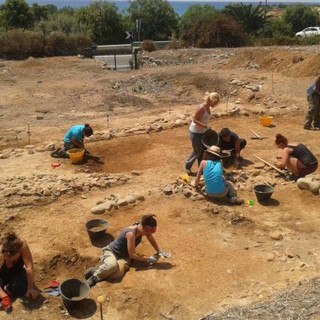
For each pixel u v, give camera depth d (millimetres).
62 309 4828
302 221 6605
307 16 46812
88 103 15828
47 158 9367
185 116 12273
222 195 7062
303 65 15992
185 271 5332
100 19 43062
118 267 5277
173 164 8945
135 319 4633
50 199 7227
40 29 38188
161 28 45438
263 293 4820
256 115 12547
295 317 4078
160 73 19016
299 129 11227
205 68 19656
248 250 5797
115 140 10500
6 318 4570
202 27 28141
